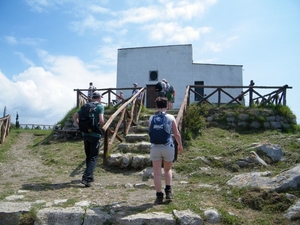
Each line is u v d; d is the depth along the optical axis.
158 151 3.72
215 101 18.23
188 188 4.57
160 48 19.02
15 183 5.02
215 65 18.62
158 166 3.78
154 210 3.49
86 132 5.08
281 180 4.15
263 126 9.28
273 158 5.85
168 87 11.02
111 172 6.02
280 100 10.20
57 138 10.27
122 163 6.16
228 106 10.10
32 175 5.75
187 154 6.60
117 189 4.65
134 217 3.27
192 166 5.84
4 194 4.20
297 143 6.39
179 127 6.87
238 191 4.11
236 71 18.70
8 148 9.69
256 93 10.21
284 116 9.68
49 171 6.14
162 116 3.82
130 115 8.80
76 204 3.68
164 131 3.71
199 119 8.38
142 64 19.11
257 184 4.23
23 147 9.98
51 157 7.50
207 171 5.60
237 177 4.71
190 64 18.61
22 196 4.10
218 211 3.47
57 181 5.21
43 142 10.12
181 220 3.24
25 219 3.32
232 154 6.20
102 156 6.82
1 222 3.32
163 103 3.89
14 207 3.50
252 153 5.86
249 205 3.77
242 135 8.61
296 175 4.17
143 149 6.78
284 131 9.29
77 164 6.71
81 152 7.79
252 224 3.30
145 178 5.52
